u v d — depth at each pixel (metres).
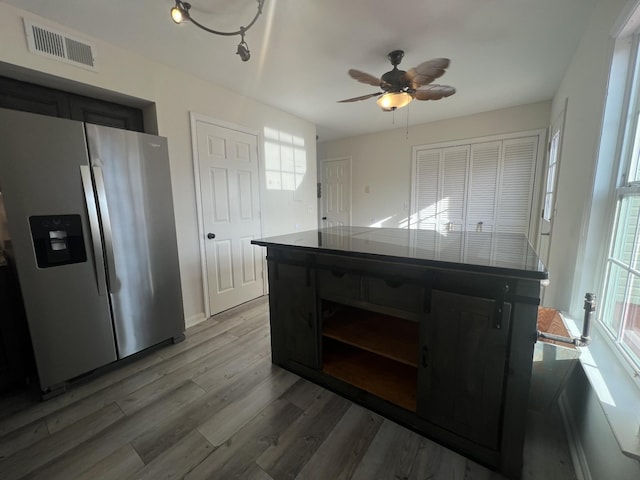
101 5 1.66
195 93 2.64
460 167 4.16
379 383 1.63
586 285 1.58
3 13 1.64
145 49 2.16
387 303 1.41
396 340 1.64
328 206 5.65
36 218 1.60
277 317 1.93
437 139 4.29
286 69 2.50
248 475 1.22
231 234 3.08
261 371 1.96
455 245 1.58
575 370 1.44
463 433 1.27
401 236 1.98
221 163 2.92
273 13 1.75
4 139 1.48
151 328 2.17
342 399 1.67
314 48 2.17
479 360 1.18
